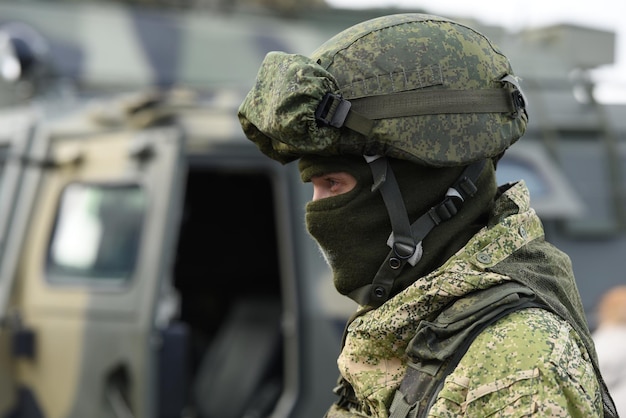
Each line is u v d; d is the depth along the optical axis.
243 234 11.52
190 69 11.05
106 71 10.69
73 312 8.35
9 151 9.12
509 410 2.79
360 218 3.24
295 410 8.38
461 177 3.21
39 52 10.08
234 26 11.50
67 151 8.86
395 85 3.13
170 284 11.19
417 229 3.18
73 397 8.25
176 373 9.06
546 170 10.38
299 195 8.79
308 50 11.59
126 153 8.51
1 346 8.37
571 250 10.27
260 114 3.25
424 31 3.20
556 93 11.16
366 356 3.16
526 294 2.97
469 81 3.16
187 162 8.77
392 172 3.20
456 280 3.03
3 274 8.57
